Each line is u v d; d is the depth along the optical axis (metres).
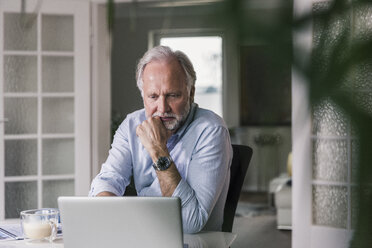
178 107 1.81
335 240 3.18
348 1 0.15
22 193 4.12
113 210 1.18
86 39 4.16
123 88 8.25
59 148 4.18
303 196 3.28
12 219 4.07
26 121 4.12
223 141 1.82
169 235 1.17
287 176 6.46
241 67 8.24
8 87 4.08
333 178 3.15
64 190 4.18
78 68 4.16
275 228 5.22
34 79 4.12
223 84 8.31
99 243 1.21
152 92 1.80
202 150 1.80
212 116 1.89
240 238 4.75
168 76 1.79
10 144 4.09
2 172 4.05
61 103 4.16
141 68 1.86
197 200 1.72
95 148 4.28
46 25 4.12
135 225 1.17
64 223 1.23
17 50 4.09
